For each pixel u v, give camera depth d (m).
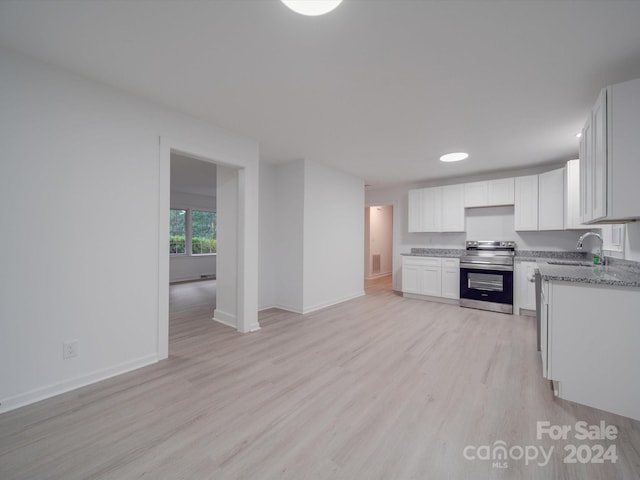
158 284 2.53
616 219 1.98
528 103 2.44
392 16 1.50
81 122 2.09
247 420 1.71
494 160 4.11
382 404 1.88
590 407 1.86
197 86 2.23
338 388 2.08
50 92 1.95
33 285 1.89
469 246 4.93
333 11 1.46
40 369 1.91
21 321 1.84
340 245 4.89
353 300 5.04
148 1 1.41
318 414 1.77
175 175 5.61
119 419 1.71
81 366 2.09
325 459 1.41
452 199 4.95
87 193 2.12
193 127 2.75
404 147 3.59
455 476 1.31
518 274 4.07
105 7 1.45
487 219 4.85
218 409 1.82
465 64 1.92
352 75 2.06
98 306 2.17
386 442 1.53
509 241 4.63
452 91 2.26
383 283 6.96
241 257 3.30
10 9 1.45
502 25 1.56
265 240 4.43
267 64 1.94
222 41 1.72
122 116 2.29
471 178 5.09
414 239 5.70
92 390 2.03
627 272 2.23
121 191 2.29
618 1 1.37
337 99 2.41
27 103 1.86
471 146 3.53
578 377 1.89
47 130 1.94
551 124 2.87
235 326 3.52
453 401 1.92
